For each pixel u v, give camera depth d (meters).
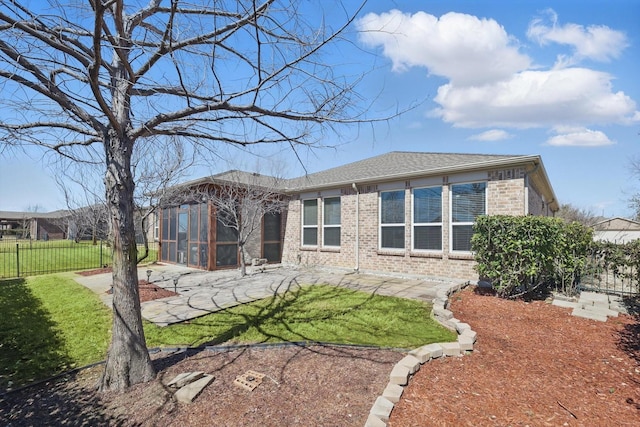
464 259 9.20
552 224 7.36
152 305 7.26
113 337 3.91
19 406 3.54
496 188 8.73
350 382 3.78
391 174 10.62
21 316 6.73
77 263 16.20
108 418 3.26
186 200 12.71
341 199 12.49
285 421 3.08
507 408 3.28
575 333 5.34
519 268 7.10
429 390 3.60
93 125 3.88
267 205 13.14
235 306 7.13
